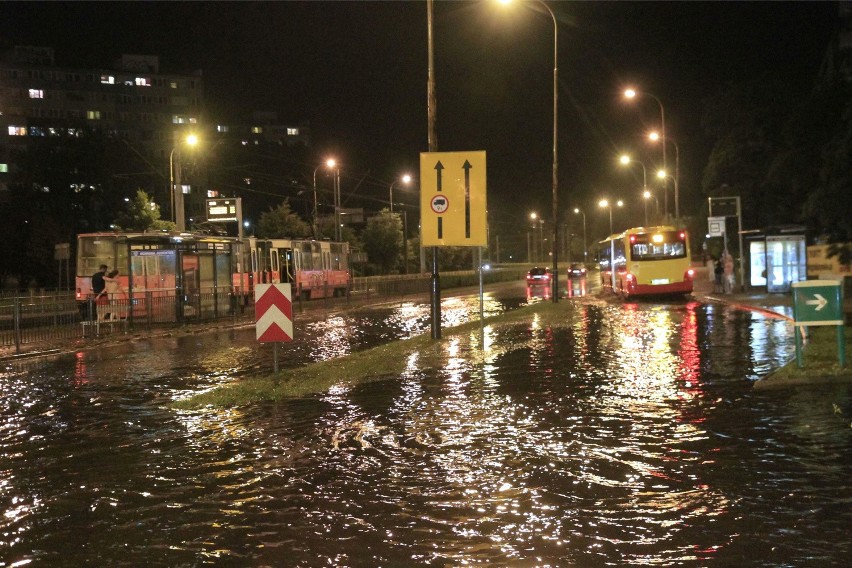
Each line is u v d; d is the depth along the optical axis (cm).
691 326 2239
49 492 782
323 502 722
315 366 1606
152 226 4541
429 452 893
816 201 3650
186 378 1578
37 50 12862
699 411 1069
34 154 6994
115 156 7544
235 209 4350
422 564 571
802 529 621
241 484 789
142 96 13325
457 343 1944
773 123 5697
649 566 558
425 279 5719
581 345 1869
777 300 2995
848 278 3459
